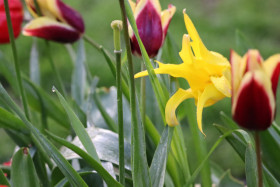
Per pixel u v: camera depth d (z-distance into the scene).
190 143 2.37
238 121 0.76
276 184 0.87
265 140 0.99
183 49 0.83
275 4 4.00
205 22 3.78
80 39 1.20
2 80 2.99
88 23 3.72
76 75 1.23
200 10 4.01
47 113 1.18
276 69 0.75
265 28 3.70
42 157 1.00
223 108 2.61
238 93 0.75
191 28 0.83
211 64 0.83
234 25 3.73
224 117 0.97
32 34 1.10
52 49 3.32
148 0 0.93
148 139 1.00
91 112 1.13
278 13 3.89
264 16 3.83
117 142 0.96
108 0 4.07
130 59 0.78
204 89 0.83
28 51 3.32
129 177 0.96
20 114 0.83
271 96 0.74
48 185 0.99
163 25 0.95
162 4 4.05
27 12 1.21
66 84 2.99
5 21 1.12
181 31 3.59
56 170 0.98
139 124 0.82
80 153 0.84
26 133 0.98
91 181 0.95
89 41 1.13
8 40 1.14
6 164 1.16
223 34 3.62
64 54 3.25
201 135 0.98
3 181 0.88
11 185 0.91
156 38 0.94
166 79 1.00
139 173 0.83
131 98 0.80
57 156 0.84
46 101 1.17
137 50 0.94
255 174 0.84
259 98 0.74
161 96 0.88
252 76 0.73
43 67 3.13
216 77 0.83
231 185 1.04
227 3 4.06
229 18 3.82
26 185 0.90
